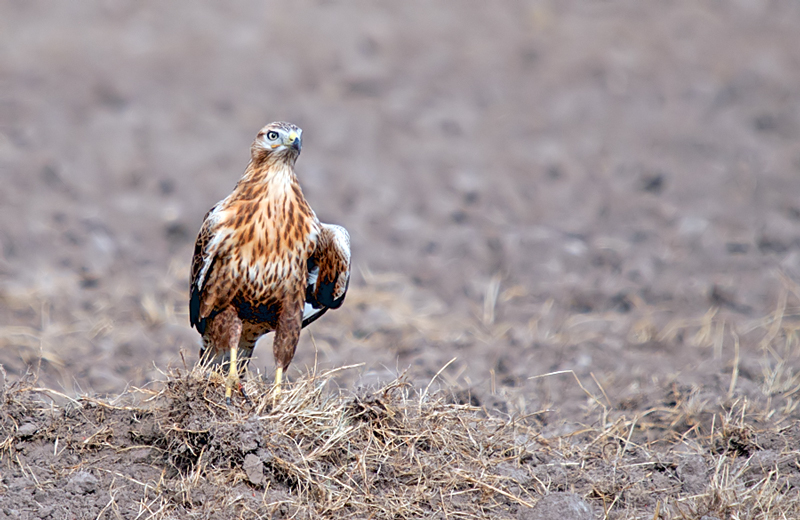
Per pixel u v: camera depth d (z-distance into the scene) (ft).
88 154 68.23
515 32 97.09
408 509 24.53
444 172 67.97
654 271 51.44
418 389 31.24
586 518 23.98
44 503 24.20
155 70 85.66
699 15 100.78
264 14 100.73
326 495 24.58
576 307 47.24
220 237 28.40
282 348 29.43
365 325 44.01
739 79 84.43
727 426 28.71
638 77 85.56
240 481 24.88
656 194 64.64
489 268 52.60
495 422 28.68
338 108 79.66
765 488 24.76
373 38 94.32
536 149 72.38
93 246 52.85
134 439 26.86
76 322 42.98
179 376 26.21
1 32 93.61
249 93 81.92
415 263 53.26
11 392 27.30
